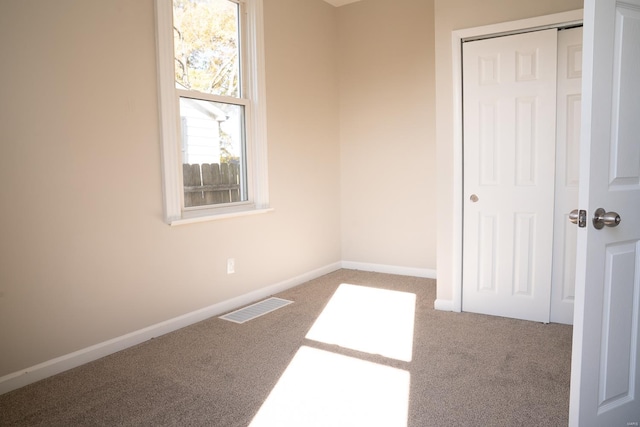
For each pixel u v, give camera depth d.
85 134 2.58
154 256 2.99
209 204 3.46
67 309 2.54
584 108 1.65
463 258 3.43
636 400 1.89
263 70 3.78
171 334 3.06
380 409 2.09
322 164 4.63
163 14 2.94
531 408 2.07
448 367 2.51
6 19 2.23
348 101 4.79
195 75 3.29
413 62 4.37
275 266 4.05
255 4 3.68
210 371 2.50
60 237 2.49
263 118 3.80
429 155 4.36
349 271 4.82
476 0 3.21
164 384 2.36
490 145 3.26
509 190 3.22
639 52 1.73
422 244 4.49
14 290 2.32
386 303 3.69
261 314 3.46
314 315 3.42
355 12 4.65
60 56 2.45
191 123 3.27
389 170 4.60
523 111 3.13
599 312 1.73
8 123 2.26
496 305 3.35
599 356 1.76
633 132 1.75
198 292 3.32
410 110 4.43
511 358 2.61
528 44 3.08
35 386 2.36
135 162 2.85
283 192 4.12
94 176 2.63
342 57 4.78
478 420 1.99
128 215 2.82
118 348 2.79
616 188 1.74
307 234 4.45
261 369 2.52
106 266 2.72
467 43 3.27
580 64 2.98
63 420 2.04
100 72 2.63
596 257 1.70
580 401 1.72
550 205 3.11
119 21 2.72
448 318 3.31
